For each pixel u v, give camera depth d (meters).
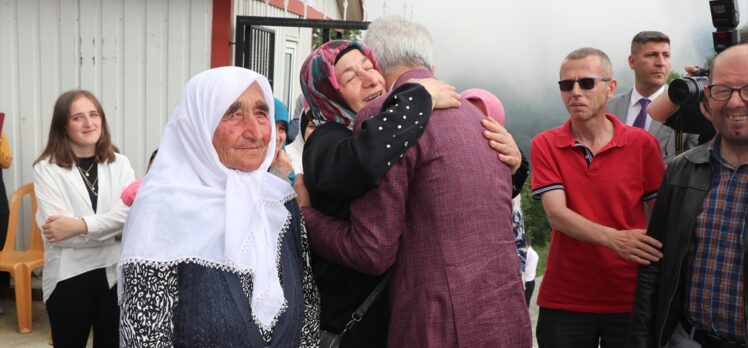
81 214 3.98
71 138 4.01
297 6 8.20
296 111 3.83
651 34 4.33
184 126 2.02
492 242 2.08
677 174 2.71
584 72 3.29
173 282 1.91
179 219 1.93
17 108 5.70
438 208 2.06
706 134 3.26
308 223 2.28
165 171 2.00
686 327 2.67
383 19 2.44
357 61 2.36
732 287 2.49
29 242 5.77
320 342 2.31
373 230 2.07
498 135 2.20
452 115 2.17
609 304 3.32
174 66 5.60
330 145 2.14
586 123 3.34
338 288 2.32
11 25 5.64
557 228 3.30
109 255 3.81
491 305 2.04
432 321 2.03
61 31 5.62
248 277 1.99
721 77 2.43
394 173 2.05
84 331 3.82
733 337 2.50
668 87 3.14
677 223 2.65
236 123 2.03
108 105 5.67
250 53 5.58
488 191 2.09
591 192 3.32
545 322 3.47
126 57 5.61
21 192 5.42
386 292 2.30
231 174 2.01
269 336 2.01
